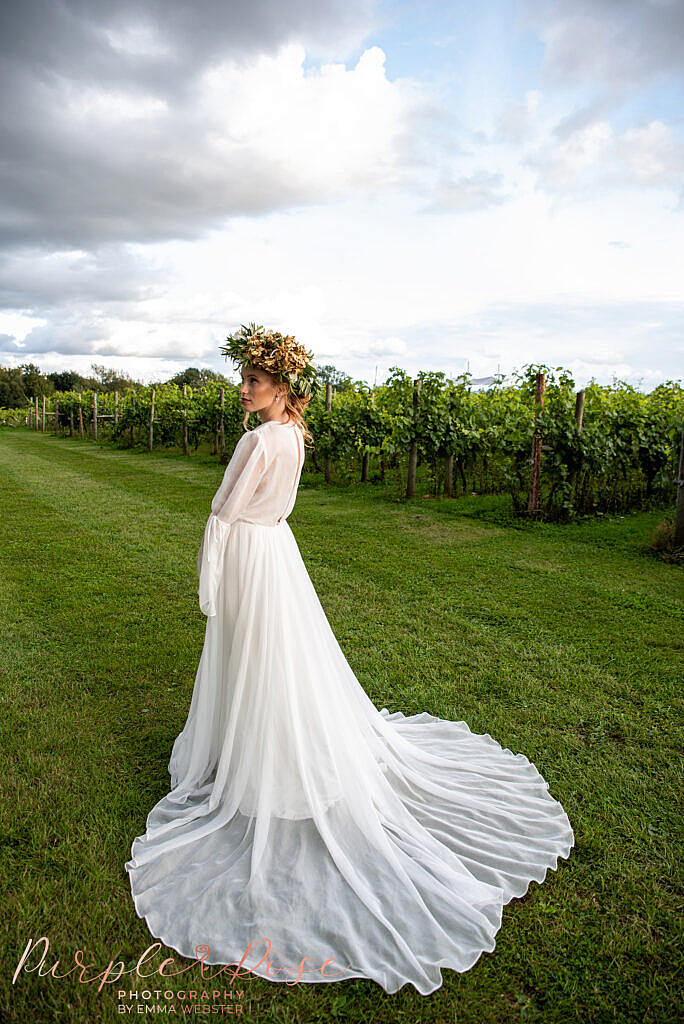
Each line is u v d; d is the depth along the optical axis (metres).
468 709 3.20
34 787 2.51
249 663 2.22
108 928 1.85
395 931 1.81
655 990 1.66
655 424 9.11
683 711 3.16
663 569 5.82
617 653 3.87
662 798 2.47
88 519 8.19
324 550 6.45
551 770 2.67
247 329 2.38
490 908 1.92
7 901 1.93
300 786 2.16
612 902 1.96
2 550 6.49
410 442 9.82
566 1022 1.58
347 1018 1.59
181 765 2.50
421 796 2.46
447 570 5.73
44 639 4.10
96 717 3.08
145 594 5.07
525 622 4.41
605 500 8.97
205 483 11.63
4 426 36.09
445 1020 1.58
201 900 1.93
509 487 9.77
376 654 3.85
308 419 11.43
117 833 2.24
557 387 9.21
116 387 64.38
